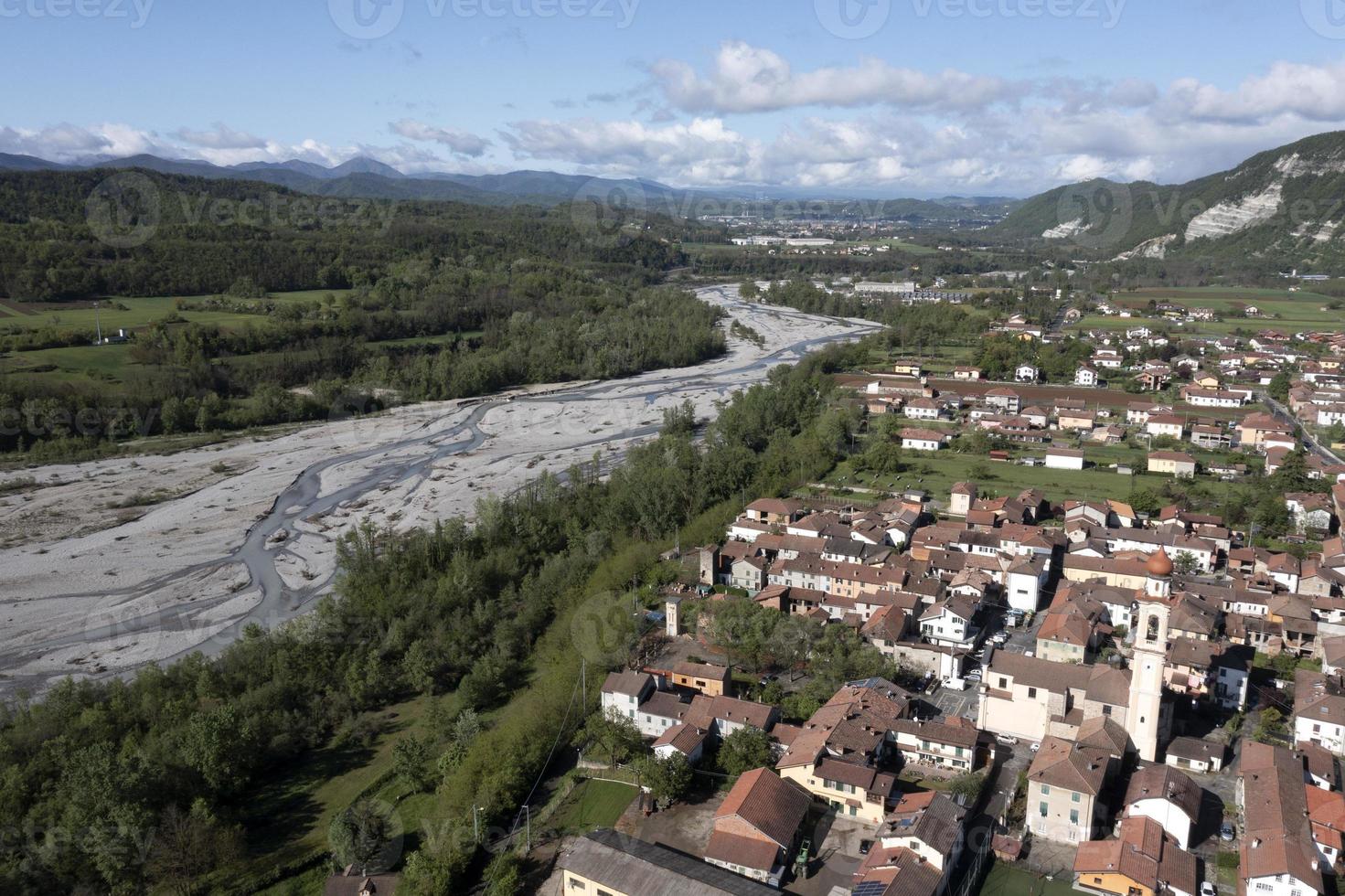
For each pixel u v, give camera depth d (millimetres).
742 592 167375
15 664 154250
